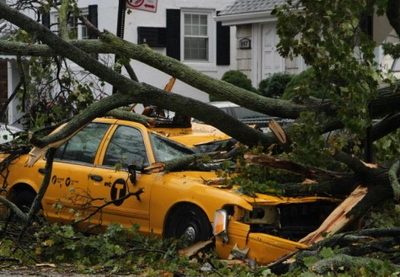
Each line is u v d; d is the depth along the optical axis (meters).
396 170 12.16
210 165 13.81
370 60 12.56
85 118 13.07
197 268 11.77
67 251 12.61
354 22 12.20
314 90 14.51
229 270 11.40
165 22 34.22
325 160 12.95
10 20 13.03
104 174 14.09
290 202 12.60
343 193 12.89
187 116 14.30
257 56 34.19
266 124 20.59
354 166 12.55
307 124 12.48
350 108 12.27
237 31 34.81
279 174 13.31
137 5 20.02
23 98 16.25
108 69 13.17
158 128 14.71
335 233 12.16
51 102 16.42
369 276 10.20
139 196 13.53
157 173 13.48
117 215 13.84
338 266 10.41
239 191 12.61
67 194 14.48
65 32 14.88
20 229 13.78
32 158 12.91
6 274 11.26
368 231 11.30
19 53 13.52
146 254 12.43
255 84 34.31
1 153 15.55
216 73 35.50
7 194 15.38
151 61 13.66
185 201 12.92
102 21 33.38
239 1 34.44
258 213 12.53
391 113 13.55
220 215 12.35
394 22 13.23
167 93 13.36
